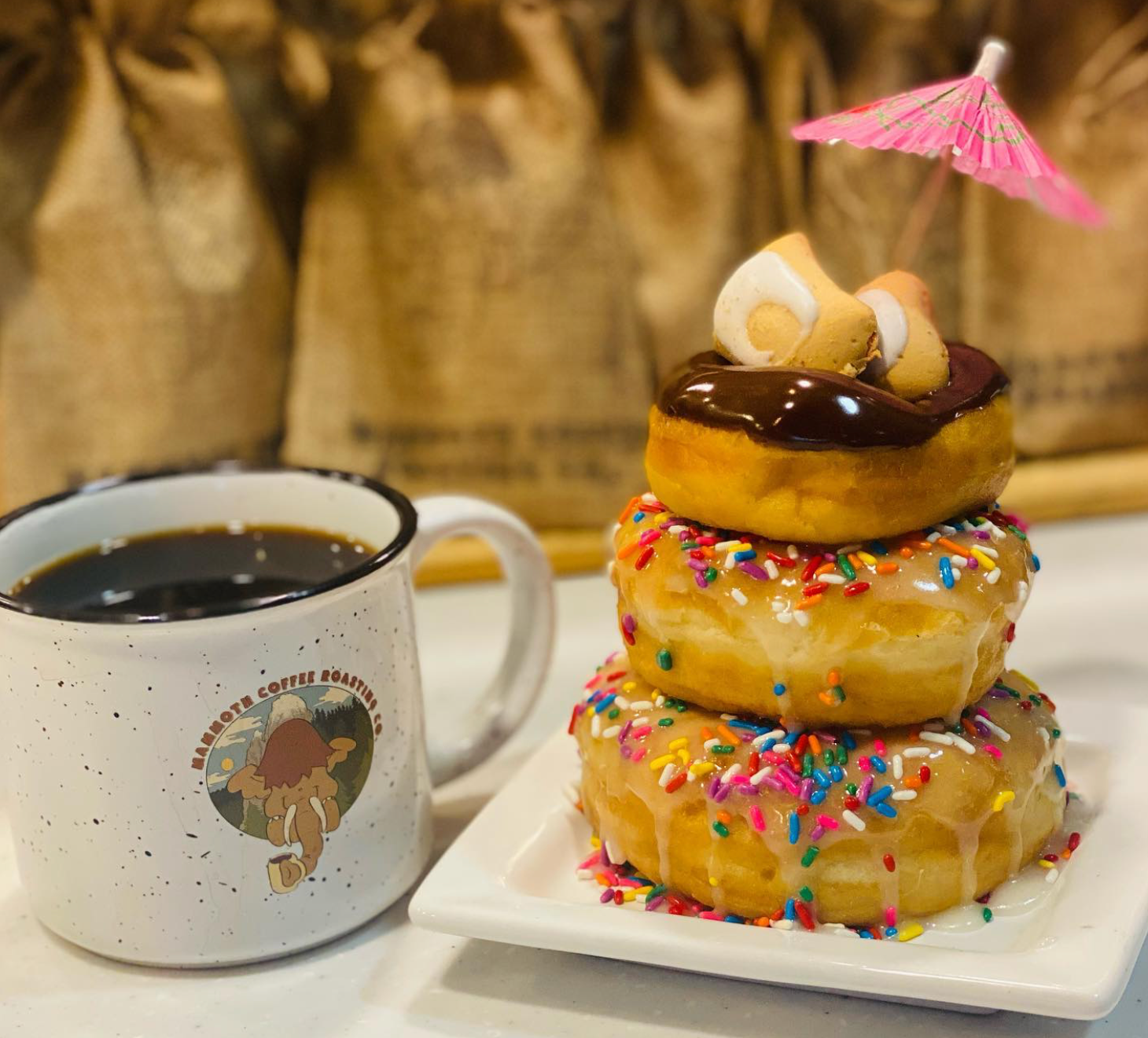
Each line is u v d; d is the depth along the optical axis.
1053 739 0.40
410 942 0.41
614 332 0.63
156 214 0.60
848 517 0.37
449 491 0.64
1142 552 0.61
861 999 0.39
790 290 0.38
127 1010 0.39
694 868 0.39
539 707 0.52
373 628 0.40
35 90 0.59
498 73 0.62
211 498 0.46
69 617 0.37
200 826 0.39
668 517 0.40
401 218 0.62
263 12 0.61
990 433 0.38
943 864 0.38
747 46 0.64
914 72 0.64
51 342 0.60
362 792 0.40
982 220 0.65
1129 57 0.64
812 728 0.39
